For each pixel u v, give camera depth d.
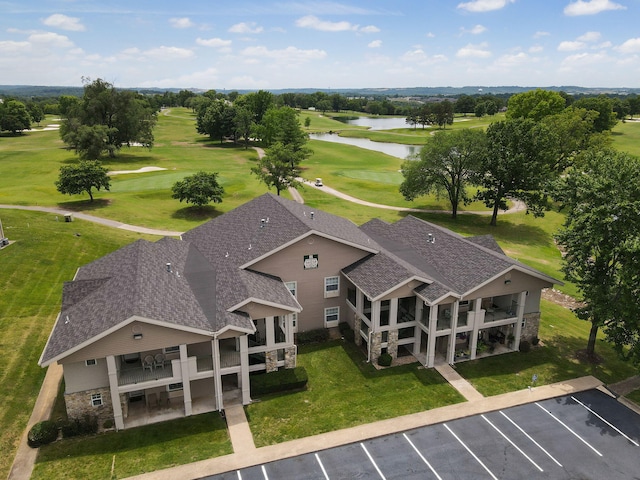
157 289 26.42
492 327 33.78
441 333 30.23
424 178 65.75
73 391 23.58
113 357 23.27
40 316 33.66
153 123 116.25
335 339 33.75
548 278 31.20
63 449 22.70
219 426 24.70
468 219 67.06
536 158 61.19
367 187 84.44
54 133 146.75
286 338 28.48
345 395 27.42
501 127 62.91
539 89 105.00
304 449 23.00
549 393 27.80
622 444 23.62
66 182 62.25
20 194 67.62
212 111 138.00
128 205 64.75
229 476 21.33
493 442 23.72
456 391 27.89
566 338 34.59
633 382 29.23
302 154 77.62
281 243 31.30
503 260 30.86
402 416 25.55
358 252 33.75
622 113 176.88
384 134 174.62
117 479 20.95
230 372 25.91
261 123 141.75
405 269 30.55
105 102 105.94
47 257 43.09
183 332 24.09
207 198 63.53
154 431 24.19
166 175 85.81
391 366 30.55
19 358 28.81
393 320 30.50
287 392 27.73
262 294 27.86
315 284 33.28
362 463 22.20
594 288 28.34
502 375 29.69
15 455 22.19
